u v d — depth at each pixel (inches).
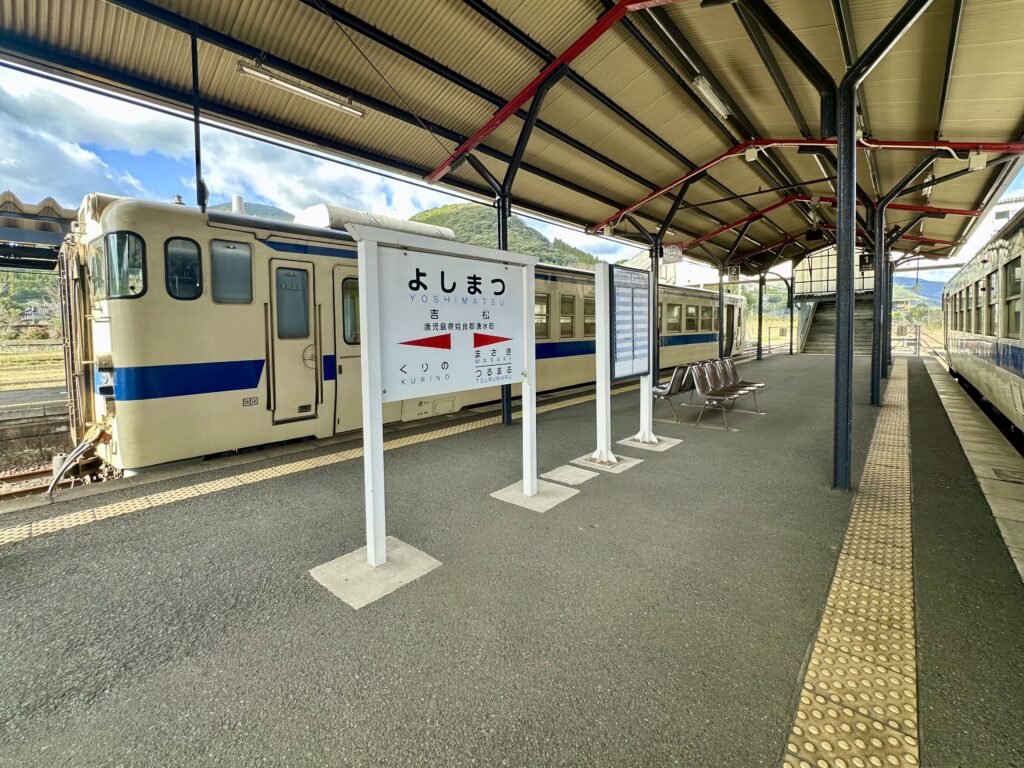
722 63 227.6
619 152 302.0
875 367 327.9
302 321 211.2
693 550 119.2
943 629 86.8
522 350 153.1
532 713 69.4
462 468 188.4
